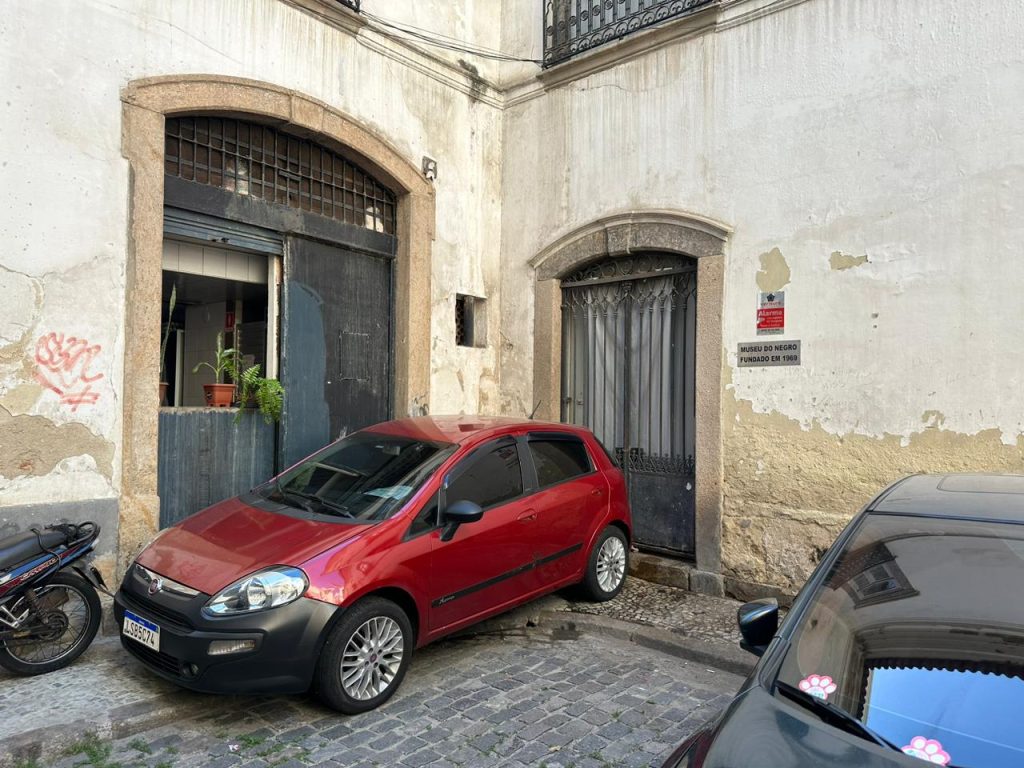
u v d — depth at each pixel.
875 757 1.77
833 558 2.58
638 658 4.87
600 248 7.23
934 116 5.23
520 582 4.95
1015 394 4.84
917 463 5.25
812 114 5.82
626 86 7.08
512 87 8.16
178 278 6.26
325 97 6.49
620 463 7.25
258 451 6.39
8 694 3.92
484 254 8.12
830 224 5.71
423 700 4.12
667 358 6.94
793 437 5.86
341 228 6.91
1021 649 1.99
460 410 7.82
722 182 6.35
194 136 5.83
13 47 4.62
